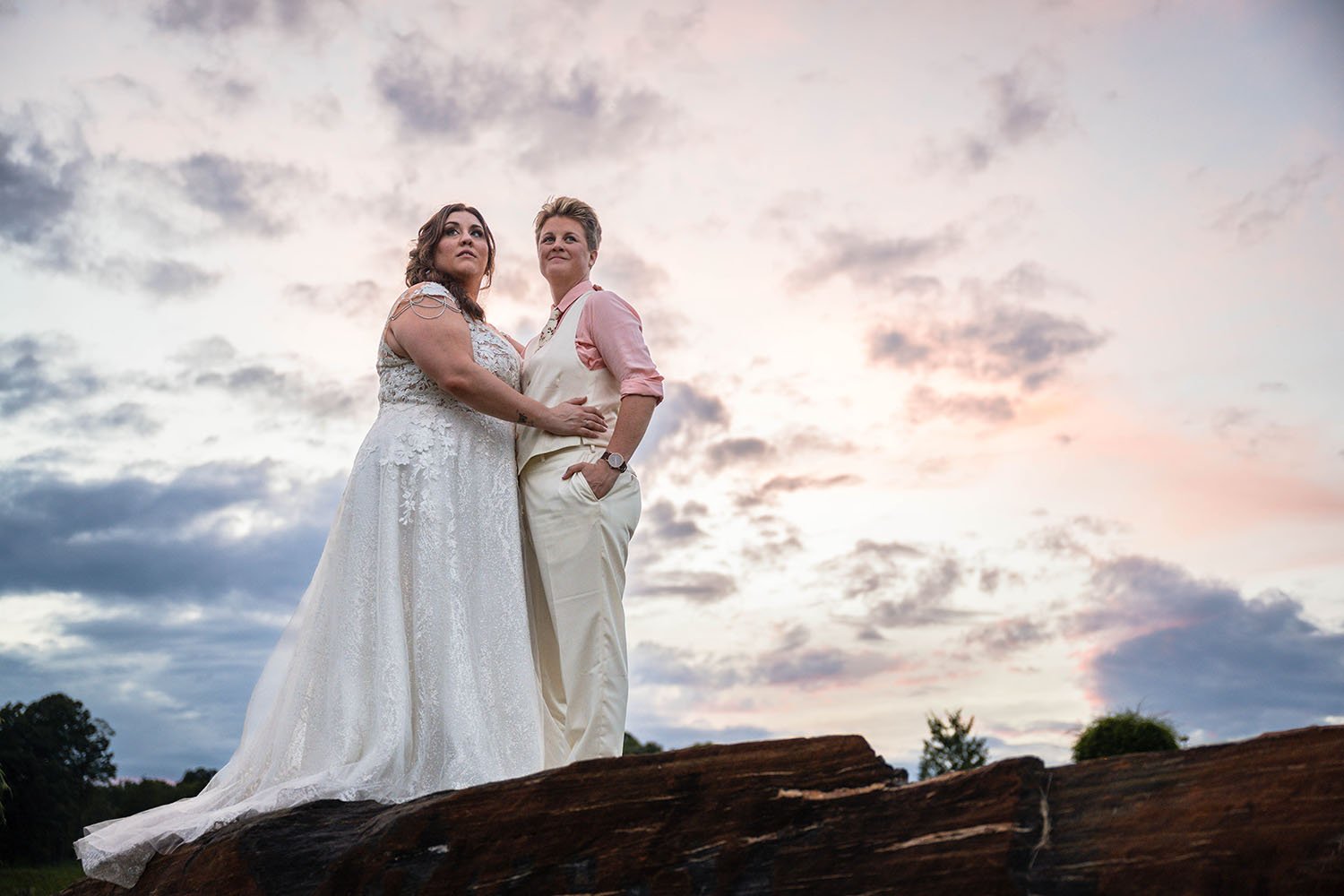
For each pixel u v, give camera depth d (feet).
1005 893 10.50
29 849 35.22
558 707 16.84
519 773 15.33
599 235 18.43
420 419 16.74
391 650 15.53
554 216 18.06
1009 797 10.86
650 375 16.56
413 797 14.80
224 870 13.44
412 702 15.53
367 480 16.52
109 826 14.69
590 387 16.90
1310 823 9.87
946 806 11.14
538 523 16.53
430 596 15.89
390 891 12.73
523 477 17.10
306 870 13.23
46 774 36.52
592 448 16.61
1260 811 10.09
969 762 36.73
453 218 17.84
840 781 11.83
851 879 11.25
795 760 12.08
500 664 15.96
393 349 17.11
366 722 15.29
